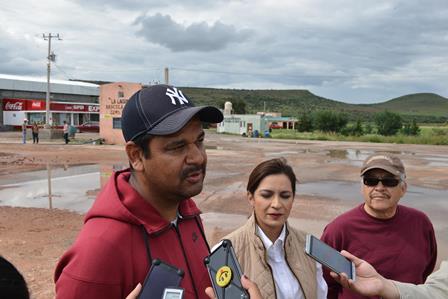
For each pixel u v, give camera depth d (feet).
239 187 42.88
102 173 51.78
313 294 9.01
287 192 9.07
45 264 19.34
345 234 10.35
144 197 5.91
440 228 27.50
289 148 107.96
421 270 10.07
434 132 197.77
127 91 110.32
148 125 5.60
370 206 10.10
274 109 635.25
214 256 5.93
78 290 5.07
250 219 9.52
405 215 10.33
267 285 8.76
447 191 43.16
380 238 10.11
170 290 5.00
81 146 99.81
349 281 7.02
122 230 5.39
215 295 5.70
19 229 25.49
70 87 257.55
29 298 4.35
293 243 9.25
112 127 111.04
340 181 49.01
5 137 136.46
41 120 199.31
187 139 5.74
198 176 5.90
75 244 5.39
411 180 51.19
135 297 5.04
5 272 4.17
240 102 358.84
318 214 31.22
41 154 76.95
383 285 7.08
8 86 226.58
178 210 6.42
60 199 35.60
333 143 141.49
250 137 180.75
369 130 242.37
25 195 37.32
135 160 5.88
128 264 5.36
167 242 5.85
